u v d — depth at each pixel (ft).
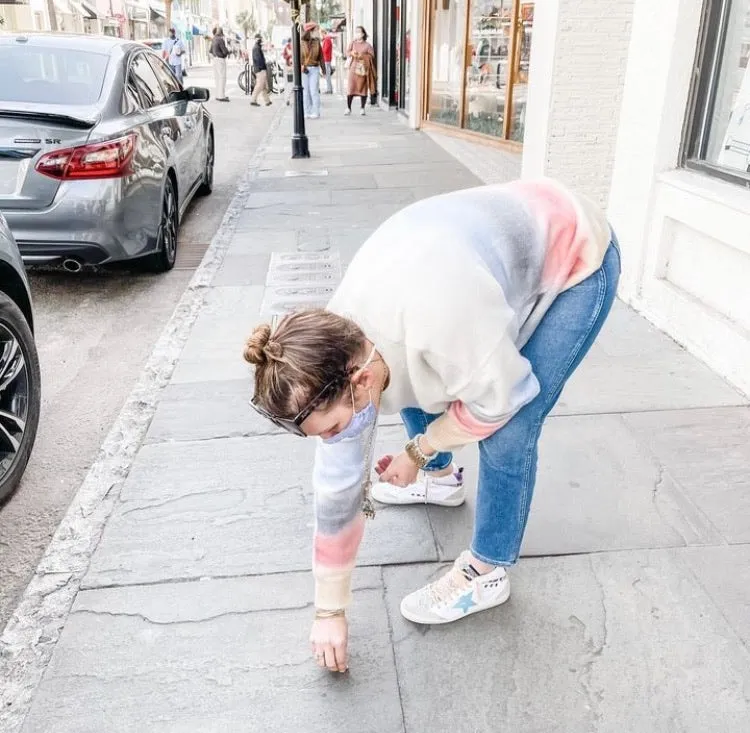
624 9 17.10
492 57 35.19
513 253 5.15
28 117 14.08
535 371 5.67
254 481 8.96
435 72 42.14
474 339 4.77
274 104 60.03
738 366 11.03
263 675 6.31
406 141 38.11
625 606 7.02
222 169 30.55
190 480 8.99
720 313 11.80
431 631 6.75
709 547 7.78
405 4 47.60
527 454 5.93
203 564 7.59
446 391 5.11
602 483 8.84
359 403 4.75
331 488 5.32
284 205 23.44
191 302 15.05
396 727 5.86
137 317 14.92
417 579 7.38
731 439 9.73
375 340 4.89
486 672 6.34
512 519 6.27
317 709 6.01
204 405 10.79
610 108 17.94
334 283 16.11
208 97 21.86
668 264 13.23
